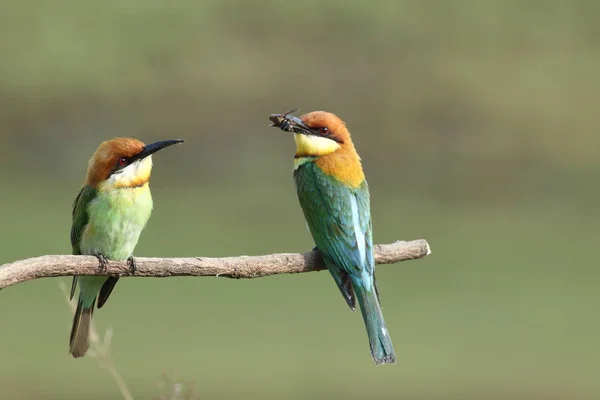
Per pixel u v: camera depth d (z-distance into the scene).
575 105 21.16
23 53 20.17
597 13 23.34
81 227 7.09
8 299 12.63
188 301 13.15
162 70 20.39
